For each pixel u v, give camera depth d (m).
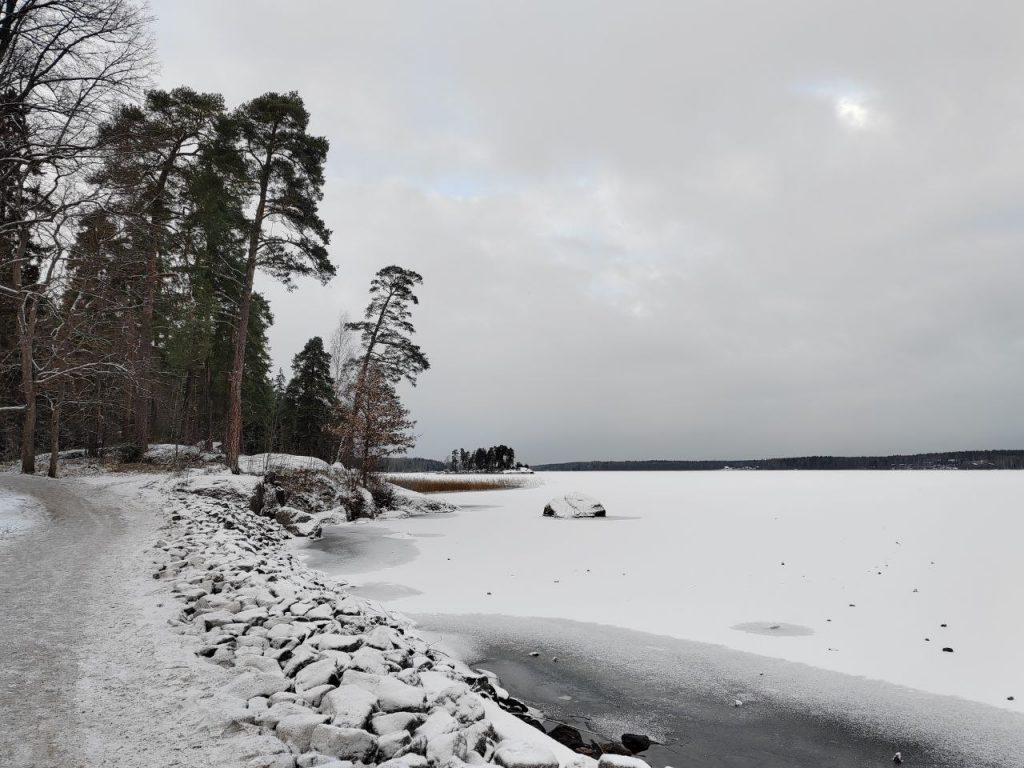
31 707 3.44
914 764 5.17
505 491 52.03
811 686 7.00
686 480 75.19
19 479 17.50
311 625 5.65
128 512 14.15
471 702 4.30
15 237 17.55
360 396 32.03
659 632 9.16
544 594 11.55
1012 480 58.06
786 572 13.47
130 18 12.82
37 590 6.46
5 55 12.12
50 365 21.12
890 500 33.03
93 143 12.83
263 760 2.83
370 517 27.81
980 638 8.61
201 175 23.95
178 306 27.55
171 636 5.05
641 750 5.41
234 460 22.70
